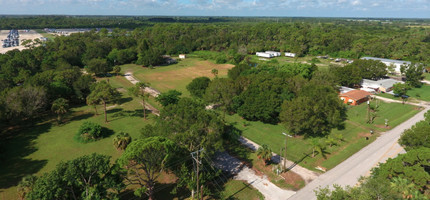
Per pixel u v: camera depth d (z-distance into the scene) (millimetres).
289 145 54625
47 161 47156
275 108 62469
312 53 176875
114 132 59656
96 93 65562
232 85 70812
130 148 31750
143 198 37438
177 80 113000
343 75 92125
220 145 42844
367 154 50281
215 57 162250
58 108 61719
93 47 150125
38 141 54594
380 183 29078
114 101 80125
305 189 40156
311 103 58562
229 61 153875
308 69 99125
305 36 198125
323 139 56594
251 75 78062
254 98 64500
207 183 41250
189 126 42500
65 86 76875
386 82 95000
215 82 72000
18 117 61656
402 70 103688
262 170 45312
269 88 67625
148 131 43969
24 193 31969
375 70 99000
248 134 59719
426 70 121125
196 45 199625
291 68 102188
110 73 124438
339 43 178000
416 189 31891
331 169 45469
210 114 47094
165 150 33250
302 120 55469
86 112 72500
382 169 36344
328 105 60156
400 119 67812
